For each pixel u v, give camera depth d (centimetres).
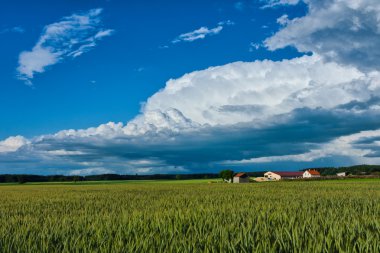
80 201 2189
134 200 2152
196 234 730
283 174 15562
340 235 670
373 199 1898
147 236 738
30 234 797
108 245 659
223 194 2705
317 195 2377
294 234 689
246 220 948
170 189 4053
